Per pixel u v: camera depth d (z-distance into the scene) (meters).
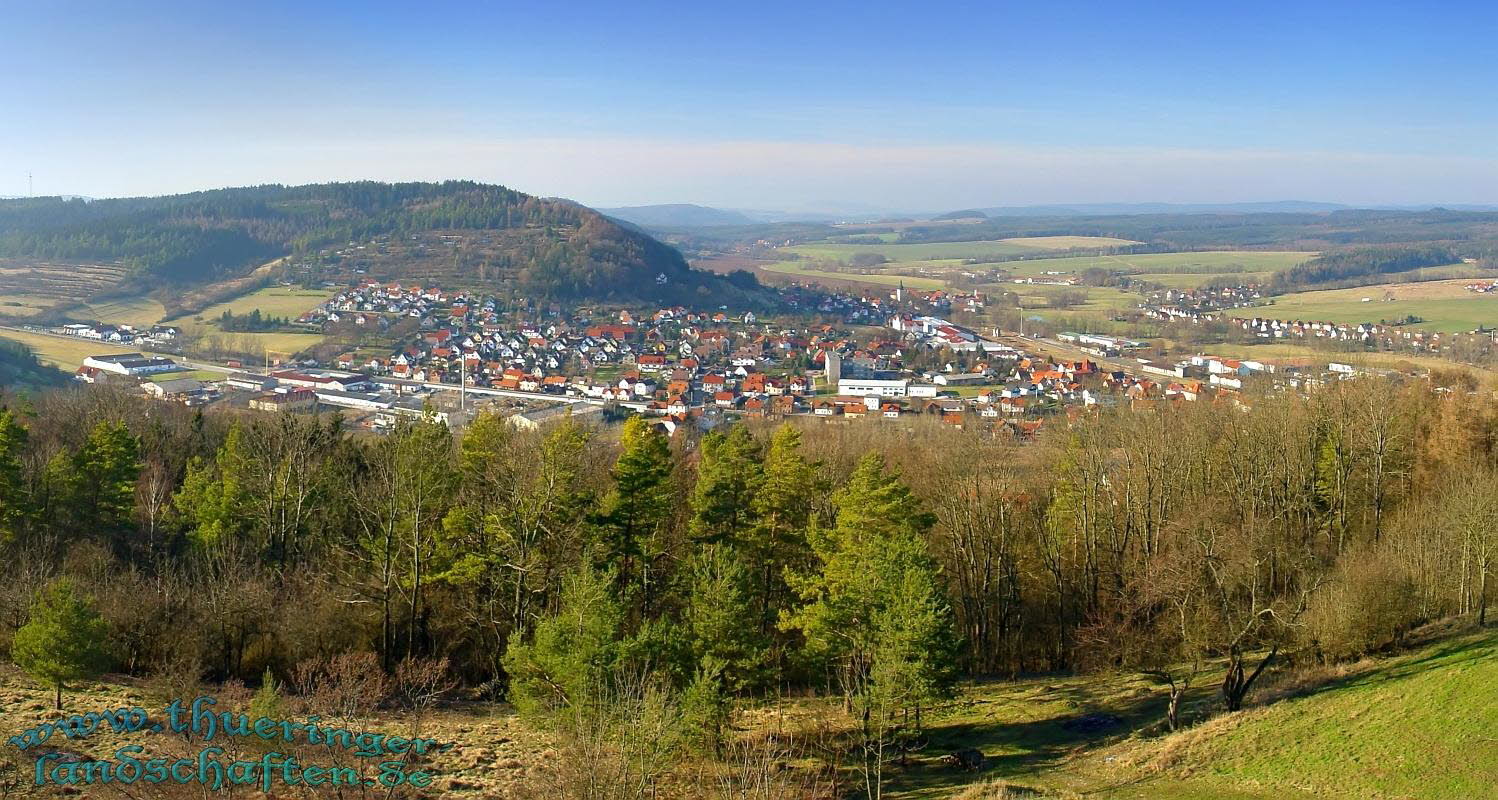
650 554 50.91
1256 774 35.69
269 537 54.78
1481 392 78.62
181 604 45.06
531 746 39.03
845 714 45.34
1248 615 44.06
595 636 37.50
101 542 55.88
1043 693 50.09
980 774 39.00
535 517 48.56
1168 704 46.03
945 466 62.62
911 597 40.19
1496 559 50.72
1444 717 36.31
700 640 41.41
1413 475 70.12
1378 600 45.28
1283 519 63.28
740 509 53.91
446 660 45.12
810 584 49.53
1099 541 61.62
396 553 48.88
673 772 35.94
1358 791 33.16
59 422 81.12
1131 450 65.31
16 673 41.56
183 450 78.25
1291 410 71.25
